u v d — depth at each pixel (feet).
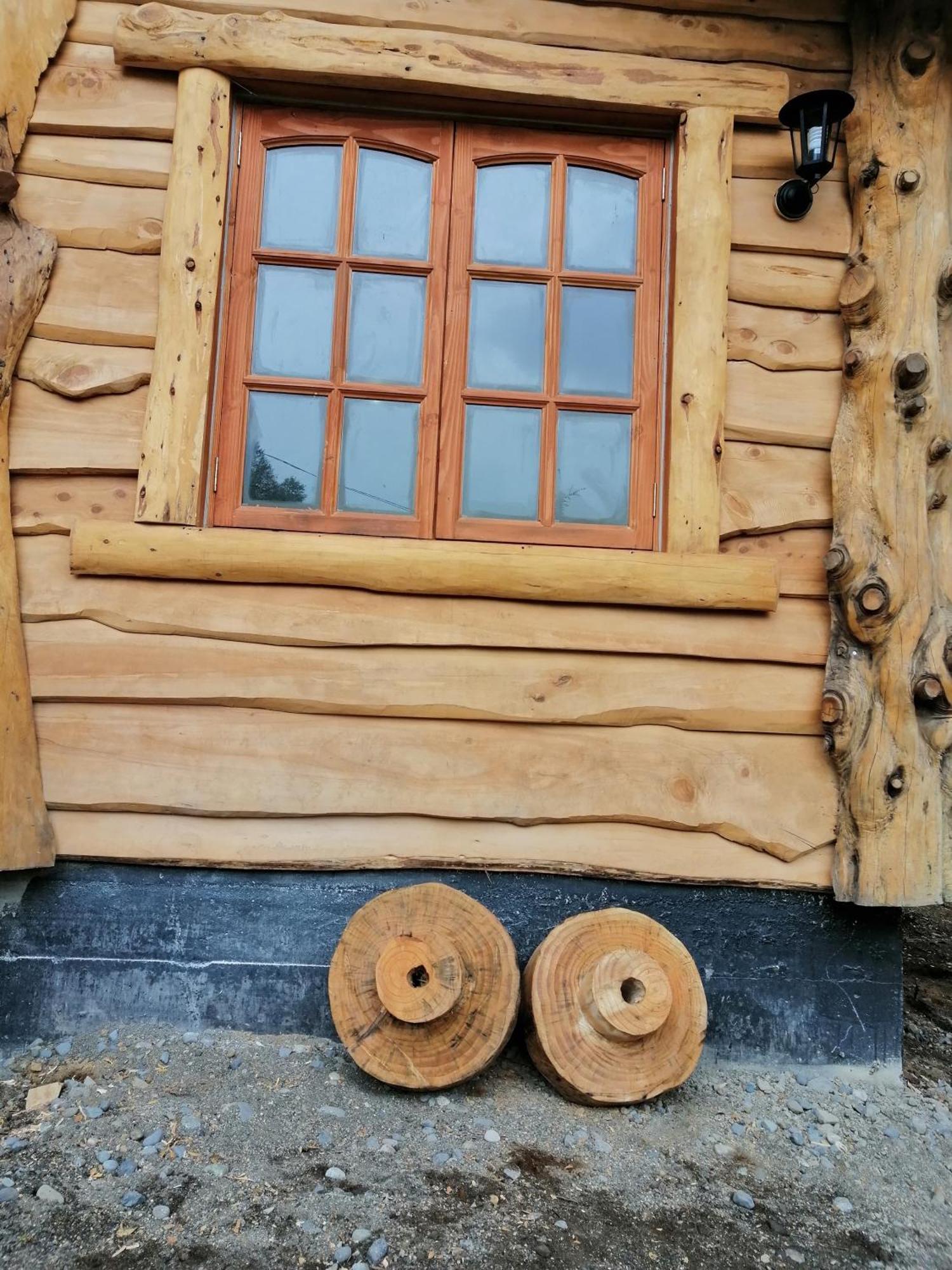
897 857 8.49
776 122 9.22
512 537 9.07
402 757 8.54
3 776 8.13
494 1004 7.79
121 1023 8.42
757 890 8.87
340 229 9.15
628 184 9.53
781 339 9.17
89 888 8.48
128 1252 5.83
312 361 9.11
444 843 8.57
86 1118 7.20
